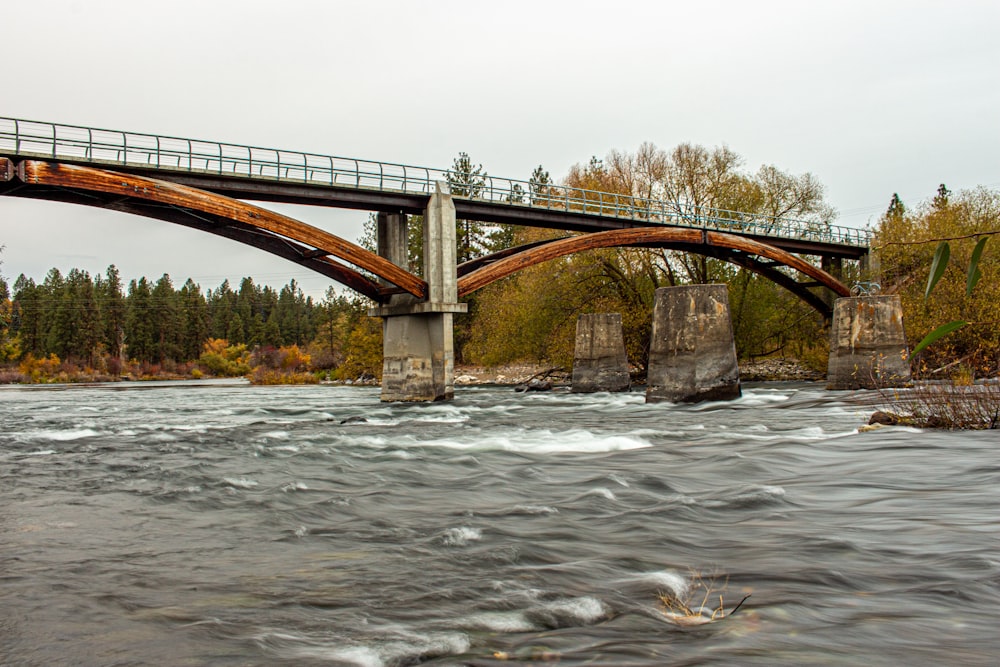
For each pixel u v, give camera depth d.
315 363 103.25
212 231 34.72
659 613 6.11
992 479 11.86
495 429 23.55
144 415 35.06
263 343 154.50
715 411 28.38
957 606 6.06
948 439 16.33
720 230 51.09
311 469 15.24
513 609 6.34
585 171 66.62
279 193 35.56
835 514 9.75
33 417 34.06
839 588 6.65
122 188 29.36
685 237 46.00
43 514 11.12
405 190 39.50
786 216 59.00
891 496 10.81
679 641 5.39
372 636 5.82
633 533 8.98
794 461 14.31
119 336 131.50
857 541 8.25
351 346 79.75
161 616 6.47
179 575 7.77
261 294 190.62
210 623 6.25
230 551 8.76
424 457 16.75
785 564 7.45
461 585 7.08
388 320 43.00
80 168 28.73
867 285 48.16
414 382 41.28
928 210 50.22
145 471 15.39
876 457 14.40
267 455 17.67
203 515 10.88
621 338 45.41
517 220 44.69
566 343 50.62
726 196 56.44
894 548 7.92
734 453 15.47
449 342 40.59
